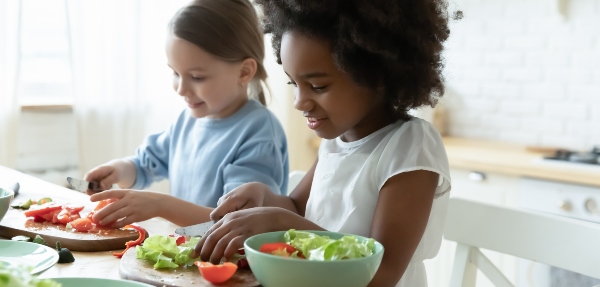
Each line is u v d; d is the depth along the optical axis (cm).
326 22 92
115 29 234
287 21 97
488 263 122
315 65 93
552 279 219
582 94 267
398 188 95
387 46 93
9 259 84
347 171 108
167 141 182
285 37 98
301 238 82
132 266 84
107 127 235
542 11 274
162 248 87
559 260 111
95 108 232
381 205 95
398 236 91
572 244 110
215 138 167
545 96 276
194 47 156
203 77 159
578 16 266
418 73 100
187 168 171
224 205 107
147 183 181
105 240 98
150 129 249
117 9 233
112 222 108
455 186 246
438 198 104
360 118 99
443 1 106
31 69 229
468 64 294
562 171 220
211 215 107
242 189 111
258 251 76
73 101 226
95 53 230
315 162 124
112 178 169
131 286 72
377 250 77
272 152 160
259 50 170
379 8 92
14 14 206
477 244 121
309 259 75
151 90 248
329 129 98
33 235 100
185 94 161
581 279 212
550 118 275
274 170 160
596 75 263
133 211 112
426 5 98
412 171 96
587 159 234
